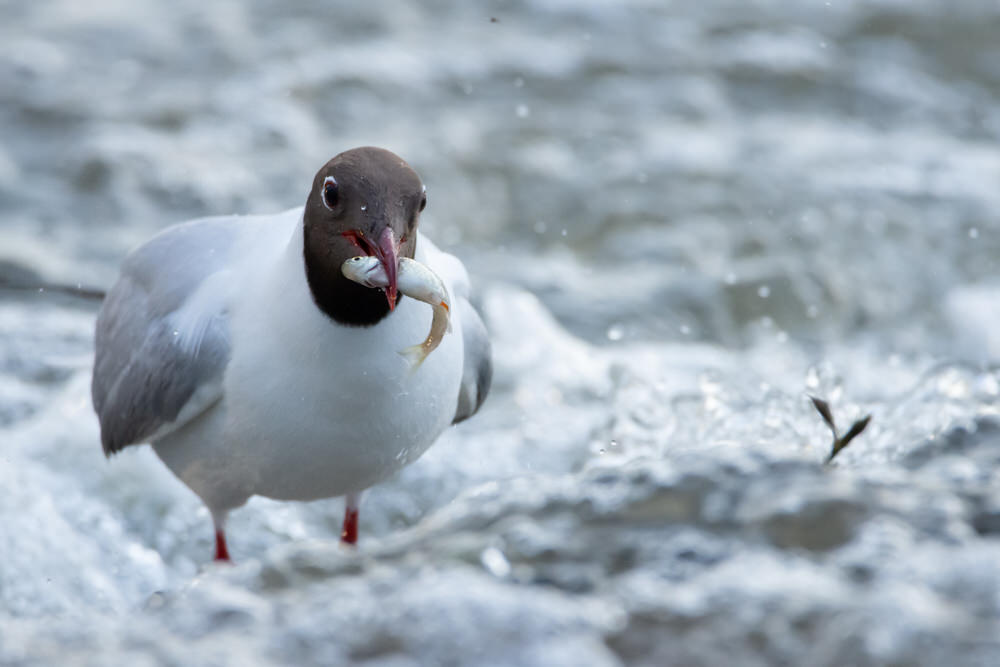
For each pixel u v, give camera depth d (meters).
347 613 4.05
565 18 26.83
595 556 4.40
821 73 25.05
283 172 19.55
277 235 7.75
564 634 3.92
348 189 6.68
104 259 16.83
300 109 21.75
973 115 24.17
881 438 7.39
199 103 21.70
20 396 12.10
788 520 4.38
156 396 7.78
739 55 25.59
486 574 4.36
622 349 15.20
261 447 7.49
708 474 4.66
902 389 12.31
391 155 6.86
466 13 26.75
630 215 19.12
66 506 10.50
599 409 12.82
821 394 8.60
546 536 4.49
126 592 10.00
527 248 18.64
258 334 7.30
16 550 9.88
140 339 8.13
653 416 9.43
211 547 10.58
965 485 4.59
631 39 26.09
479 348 8.55
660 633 3.96
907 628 3.75
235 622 4.20
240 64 23.38
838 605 3.93
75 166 19.25
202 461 7.93
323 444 7.36
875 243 18.59
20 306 14.89
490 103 22.72
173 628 4.20
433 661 3.86
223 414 7.55
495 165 20.31
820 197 19.64
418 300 6.95
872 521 4.31
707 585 4.11
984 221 19.25
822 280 17.78
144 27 25.17
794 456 4.74
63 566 9.94
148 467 10.98
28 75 22.53
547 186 19.84
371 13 26.14
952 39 27.61
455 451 11.77
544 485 4.90
